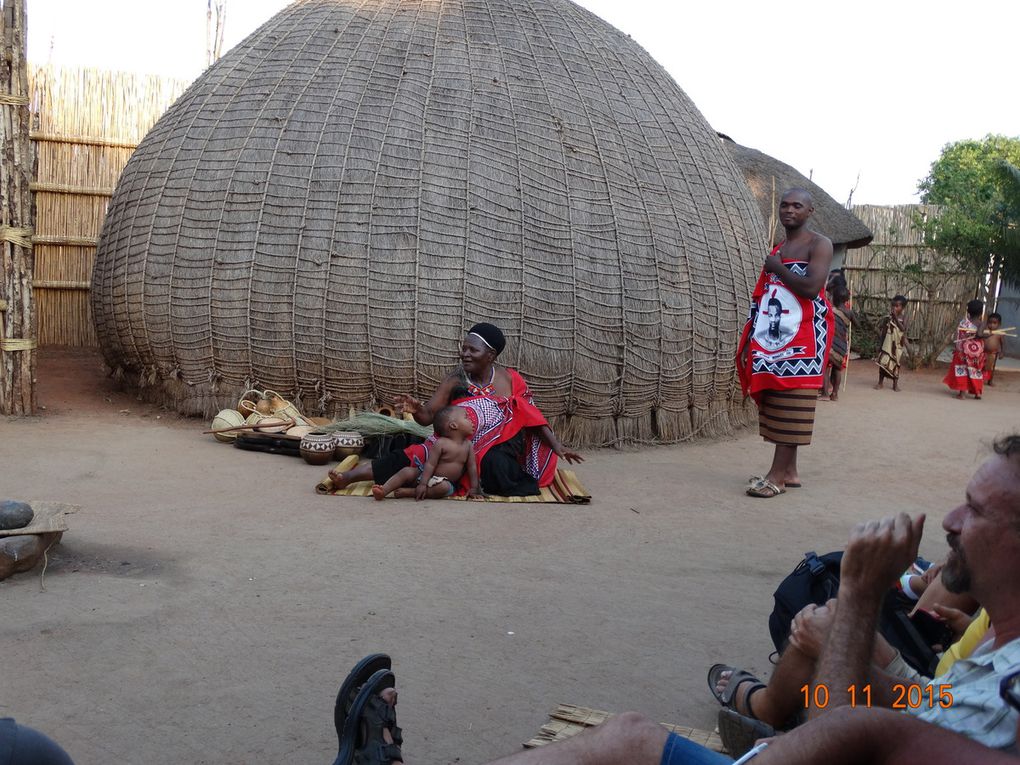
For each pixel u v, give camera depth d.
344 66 9.04
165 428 8.55
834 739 1.87
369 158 8.50
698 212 9.30
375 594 4.56
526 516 6.18
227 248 8.61
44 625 4.00
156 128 9.94
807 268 7.05
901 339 14.59
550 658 3.91
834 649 2.28
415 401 6.70
